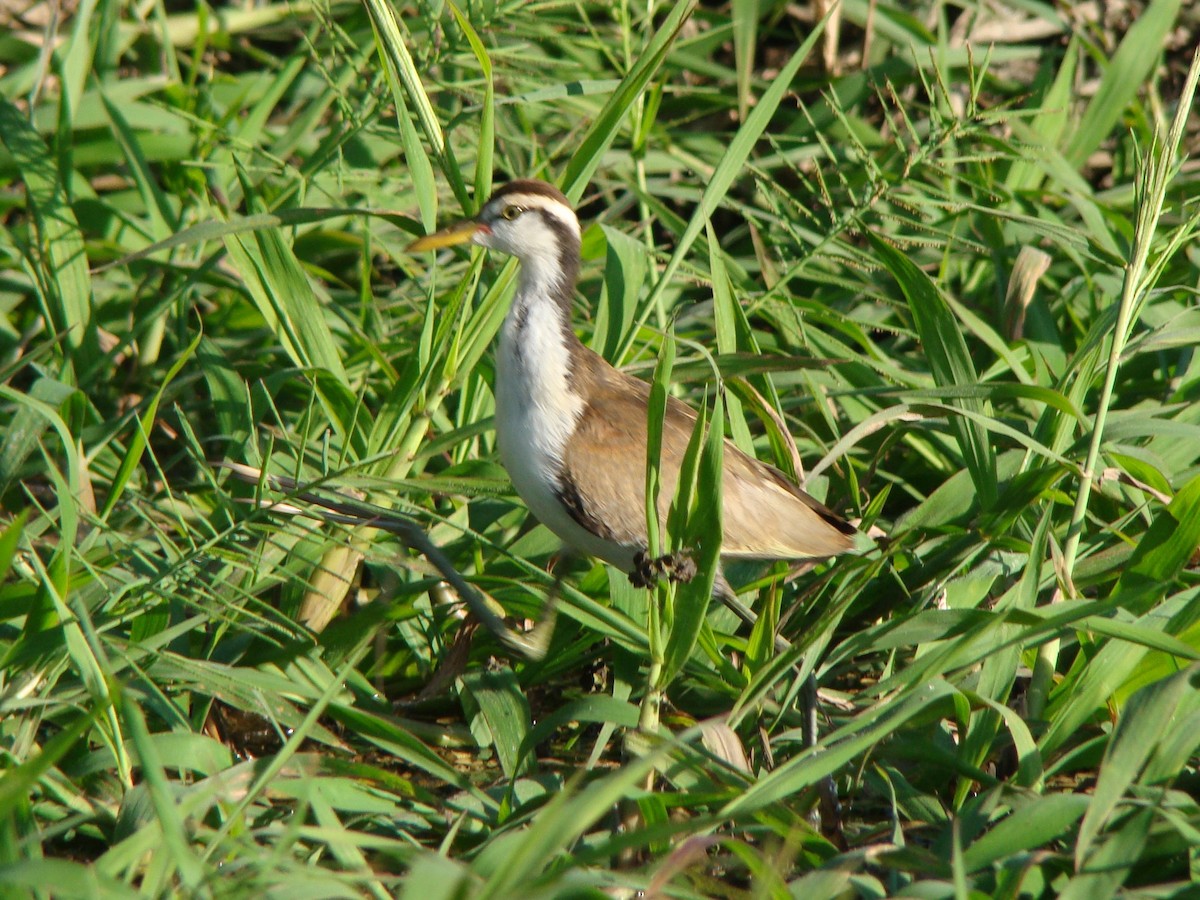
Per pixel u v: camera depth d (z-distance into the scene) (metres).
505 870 5.70
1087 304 14.70
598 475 10.22
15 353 13.88
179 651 9.93
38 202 12.59
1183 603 9.52
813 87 16.48
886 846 7.45
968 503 11.20
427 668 10.85
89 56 15.32
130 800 7.94
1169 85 18.11
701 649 10.23
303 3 16.86
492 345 13.16
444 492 10.12
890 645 9.25
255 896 6.38
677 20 10.68
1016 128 15.19
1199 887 7.08
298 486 10.00
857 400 12.77
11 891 6.59
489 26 12.79
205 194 14.30
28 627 8.63
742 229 15.58
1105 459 11.19
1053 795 7.45
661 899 7.23
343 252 15.68
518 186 10.59
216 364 12.34
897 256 10.95
